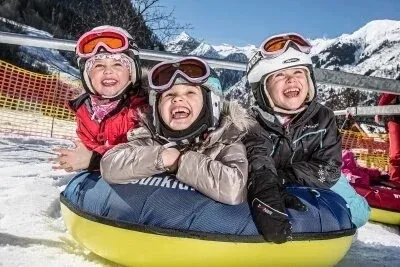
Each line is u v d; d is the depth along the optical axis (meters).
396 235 4.39
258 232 2.35
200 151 2.57
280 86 2.93
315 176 2.90
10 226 3.16
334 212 2.65
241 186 2.40
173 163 2.49
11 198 3.86
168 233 2.32
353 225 2.77
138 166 2.49
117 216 2.46
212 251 2.31
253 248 2.34
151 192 2.46
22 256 2.58
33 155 6.62
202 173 2.40
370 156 8.52
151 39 15.02
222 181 2.37
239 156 2.51
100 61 3.05
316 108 3.02
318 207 2.60
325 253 2.51
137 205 2.44
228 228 2.33
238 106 2.70
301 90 2.94
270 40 2.98
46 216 3.54
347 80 4.40
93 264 2.59
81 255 2.72
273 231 2.29
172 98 2.52
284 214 2.34
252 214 2.39
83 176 3.01
